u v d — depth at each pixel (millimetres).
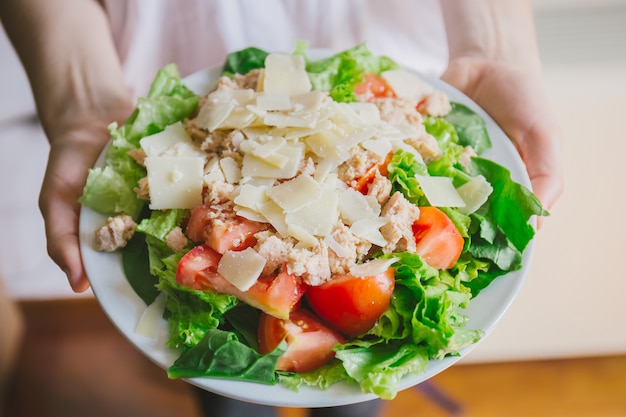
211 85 565
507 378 858
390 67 570
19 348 904
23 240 914
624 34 792
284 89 508
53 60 606
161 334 424
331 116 479
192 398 863
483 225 454
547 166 528
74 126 569
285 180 460
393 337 413
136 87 720
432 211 446
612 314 797
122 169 488
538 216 481
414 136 487
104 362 894
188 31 687
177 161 464
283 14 686
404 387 401
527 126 547
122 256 458
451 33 650
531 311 806
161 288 434
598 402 838
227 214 442
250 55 573
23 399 863
